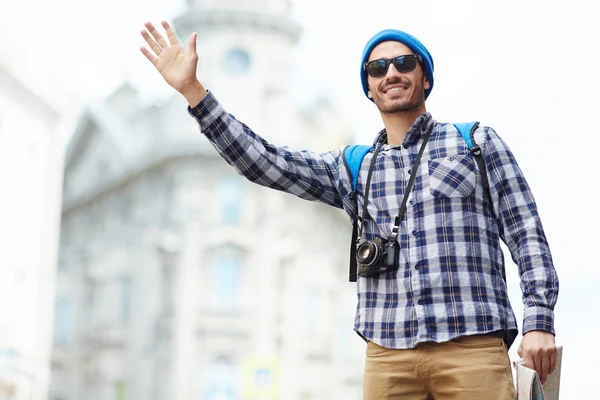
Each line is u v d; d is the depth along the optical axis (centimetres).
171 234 3144
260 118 3291
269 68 3309
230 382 3086
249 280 3123
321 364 3212
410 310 231
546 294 227
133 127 3316
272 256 3148
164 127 3206
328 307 3269
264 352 3097
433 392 232
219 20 3291
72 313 3356
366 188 246
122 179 3250
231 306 3109
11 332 2547
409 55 246
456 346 227
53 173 2806
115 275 3262
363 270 237
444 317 227
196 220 3122
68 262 3388
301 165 259
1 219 2522
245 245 3127
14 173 2589
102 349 3228
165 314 3131
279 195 3189
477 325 225
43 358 2712
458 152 239
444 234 232
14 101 2550
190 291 3094
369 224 245
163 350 3100
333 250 3303
